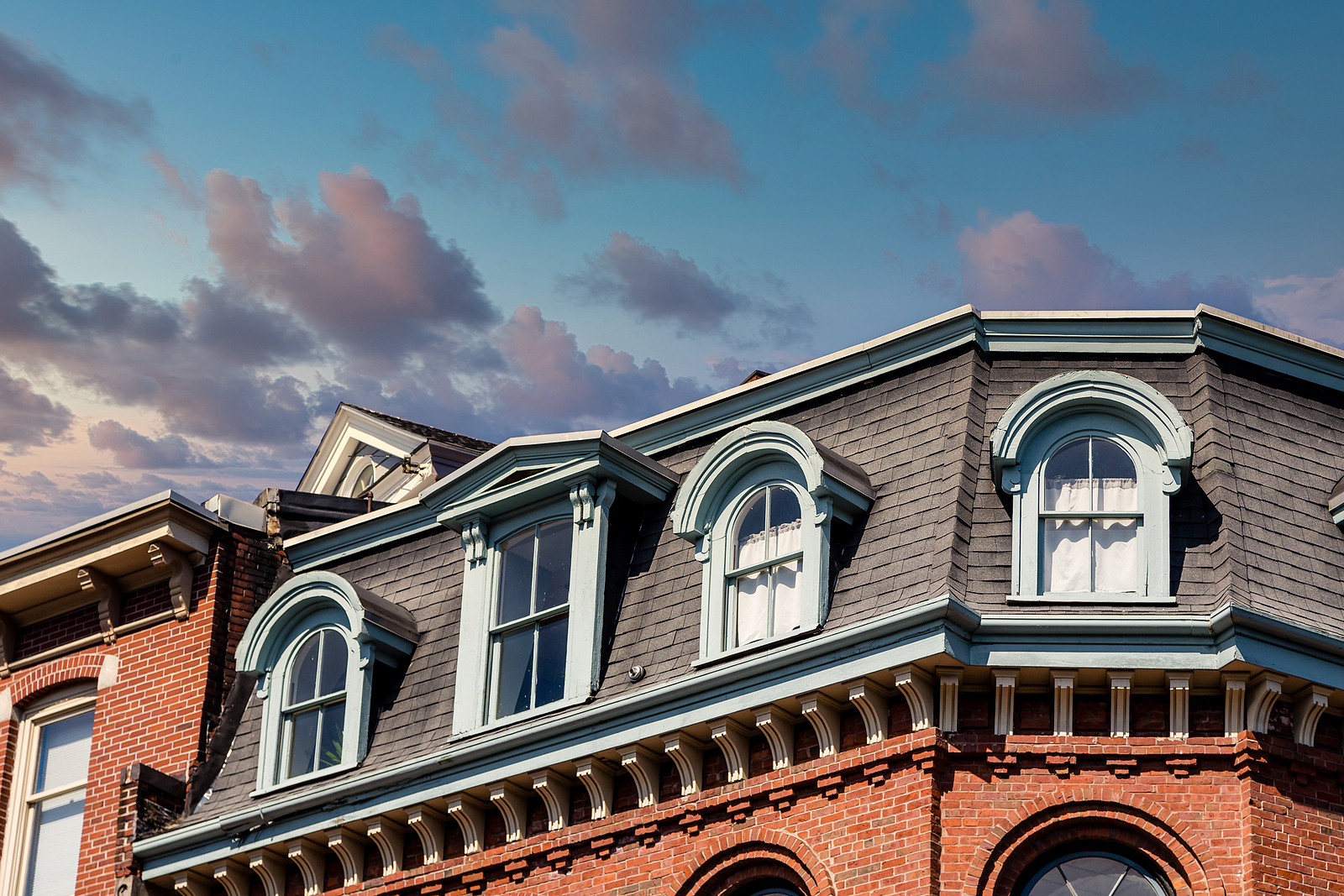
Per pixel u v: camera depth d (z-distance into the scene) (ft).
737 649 75.97
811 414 82.84
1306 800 70.64
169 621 96.73
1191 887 69.36
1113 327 78.95
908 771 71.51
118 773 94.53
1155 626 70.49
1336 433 79.30
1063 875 70.90
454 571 89.40
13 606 101.24
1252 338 79.20
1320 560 74.59
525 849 79.66
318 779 85.92
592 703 79.15
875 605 73.56
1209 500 74.33
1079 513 74.59
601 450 82.43
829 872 72.13
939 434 77.51
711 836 75.51
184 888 87.76
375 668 87.45
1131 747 71.00
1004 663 70.95
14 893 96.48
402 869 83.15
